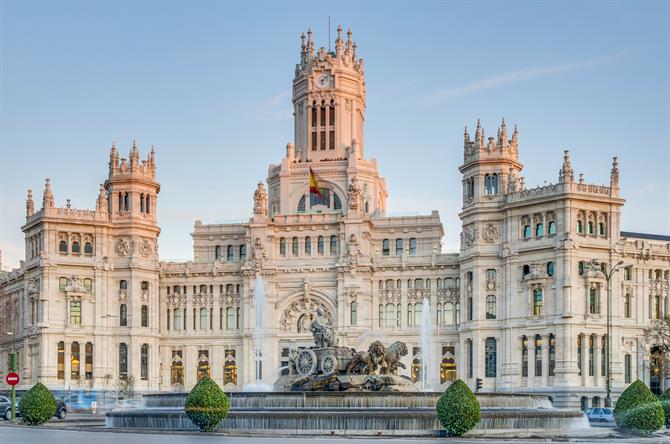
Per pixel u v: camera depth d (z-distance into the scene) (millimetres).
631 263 174500
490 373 177000
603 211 172250
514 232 176375
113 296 191375
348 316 187875
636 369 173125
